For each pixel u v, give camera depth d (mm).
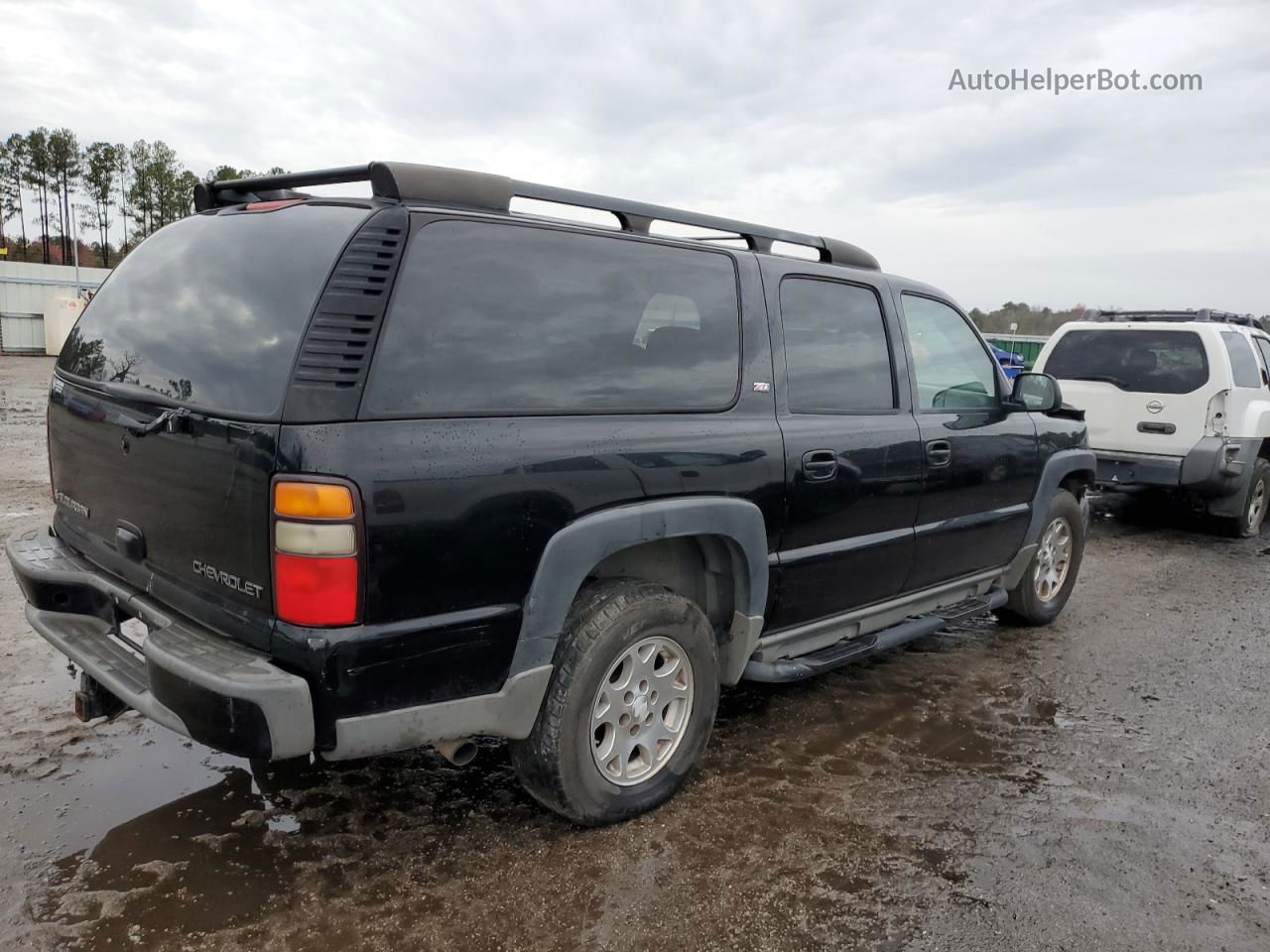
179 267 2736
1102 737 3768
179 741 3336
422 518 2271
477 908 2453
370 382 2236
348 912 2412
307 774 3150
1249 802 3234
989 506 4363
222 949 2248
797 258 3570
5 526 6141
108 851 2639
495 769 3254
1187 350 7504
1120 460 7746
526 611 2525
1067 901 2600
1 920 2312
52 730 3365
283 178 2902
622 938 2354
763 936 2385
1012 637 5090
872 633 3943
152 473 2521
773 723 3787
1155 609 5758
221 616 2346
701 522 2918
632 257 2926
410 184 2436
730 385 3146
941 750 3586
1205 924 2520
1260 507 8289
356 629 2211
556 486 2543
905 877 2688
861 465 3549
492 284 2529
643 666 2895
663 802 3035
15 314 26391
